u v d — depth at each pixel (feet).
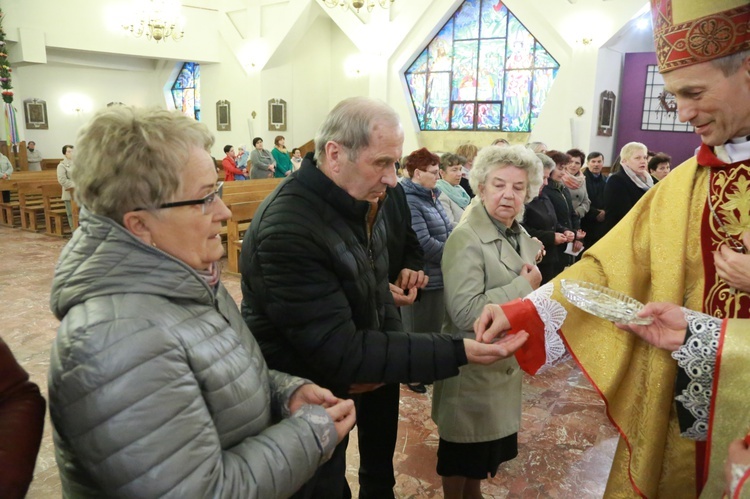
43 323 14.26
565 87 32.71
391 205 7.43
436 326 10.14
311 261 4.38
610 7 29.71
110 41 40.91
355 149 4.64
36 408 2.81
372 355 4.44
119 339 2.76
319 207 4.66
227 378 3.25
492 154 6.24
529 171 6.22
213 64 47.14
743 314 3.59
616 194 14.66
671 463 3.85
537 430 9.59
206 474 2.88
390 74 39.93
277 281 4.38
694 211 3.91
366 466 6.87
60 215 26.43
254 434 3.47
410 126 40.55
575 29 31.04
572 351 4.22
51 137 46.93
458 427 6.04
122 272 3.00
